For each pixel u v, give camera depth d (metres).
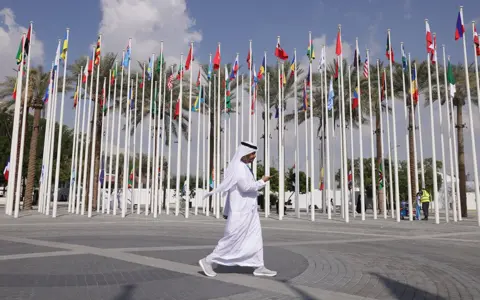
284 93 34.47
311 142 23.94
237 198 6.49
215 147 31.16
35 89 32.06
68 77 32.75
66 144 49.06
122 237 12.56
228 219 6.53
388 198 50.22
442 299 5.48
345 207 22.97
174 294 5.36
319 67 25.56
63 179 48.47
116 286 5.78
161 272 6.78
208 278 6.34
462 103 34.91
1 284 5.84
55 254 8.59
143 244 10.68
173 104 35.22
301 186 51.28
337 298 5.26
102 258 8.15
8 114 44.88
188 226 17.83
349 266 7.82
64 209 34.84
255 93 26.78
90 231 14.57
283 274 6.79
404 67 24.84
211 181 32.25
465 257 9.41
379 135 37.69
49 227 16.05
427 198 26.70
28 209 31.67
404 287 6.12
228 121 28.11
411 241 12.67
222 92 35.22
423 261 8.69
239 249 6.44
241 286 5.83
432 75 33.56
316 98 37.59
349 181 37.53
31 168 32.12
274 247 10.52
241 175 6.43
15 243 10.45
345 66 36.25
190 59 25.56
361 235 14.52
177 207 27.27
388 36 24.27
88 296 5.23
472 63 33.06
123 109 35.28
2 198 51.66
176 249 9.65
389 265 8.08
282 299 5.15
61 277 6.34
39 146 44.16
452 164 25.31
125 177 25.53
